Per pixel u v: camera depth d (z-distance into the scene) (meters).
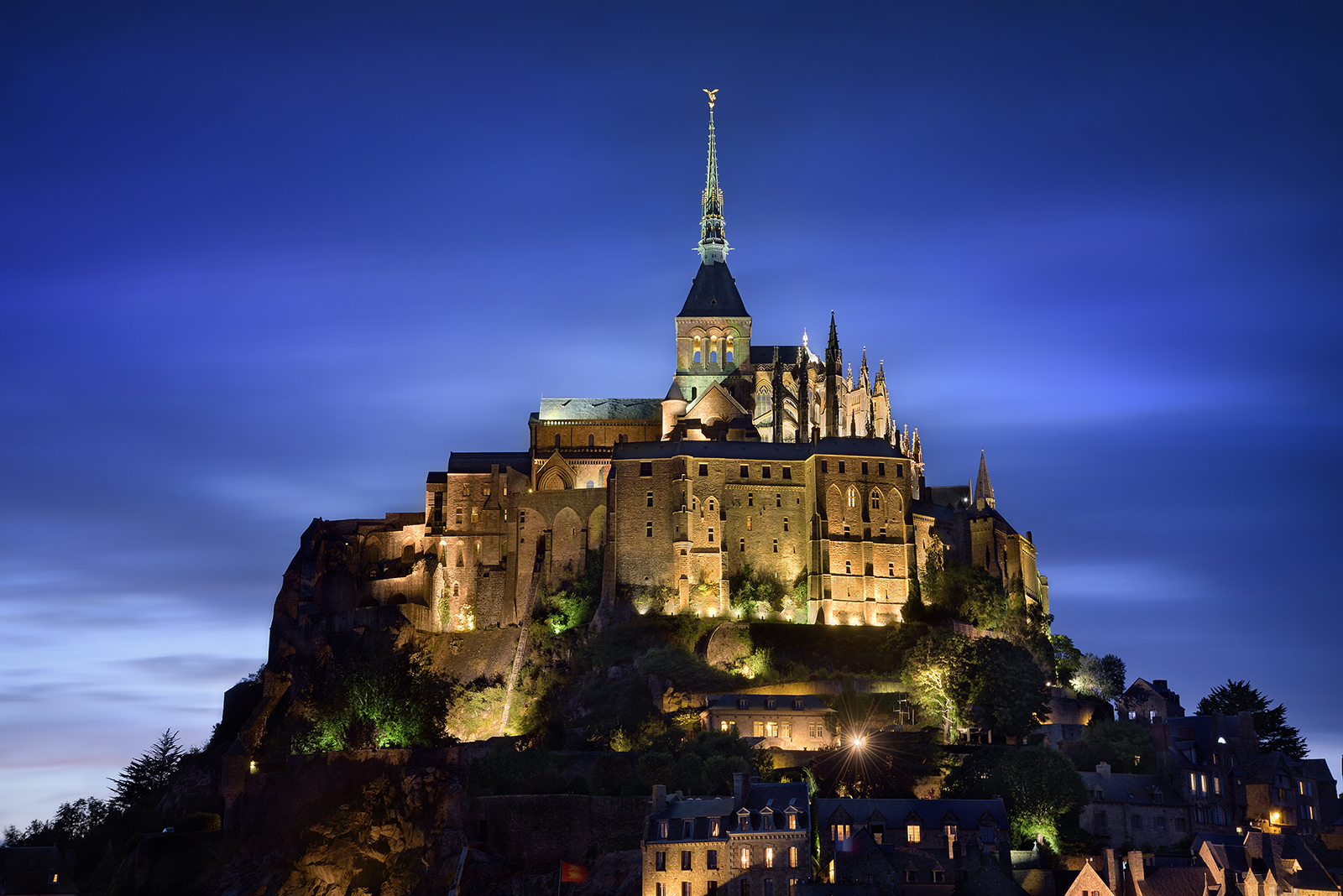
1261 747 198.38
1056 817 153.88
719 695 197.25
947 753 173.50
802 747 190.50
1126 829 158.25
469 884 166.25
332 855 184.88
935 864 142.38
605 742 198.38
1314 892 133.75
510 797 171.88
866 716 197.00
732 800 143.12
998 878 135.00
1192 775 165.62
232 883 196.25
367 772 196.88
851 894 134.12
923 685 199.88
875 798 151.38
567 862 162.38
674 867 140.25
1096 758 173.88
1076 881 133.38
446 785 183.38
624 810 165.50
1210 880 132.88
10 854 169.00
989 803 148.62
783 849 137.25
